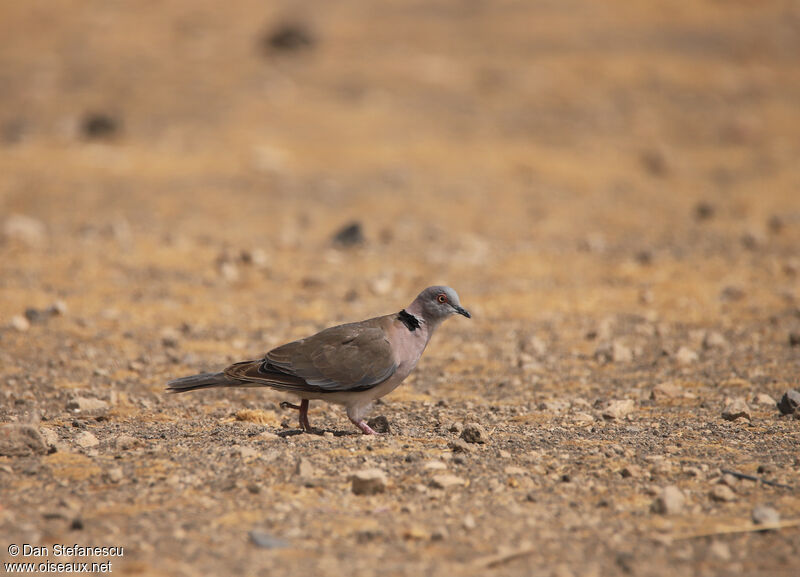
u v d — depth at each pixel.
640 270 22.64
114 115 40.38
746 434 11.09
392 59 51.03
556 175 33.97
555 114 43.31
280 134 38.22
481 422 11.89
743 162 36.75
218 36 56.22
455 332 17.97
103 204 28.56
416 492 8.70
